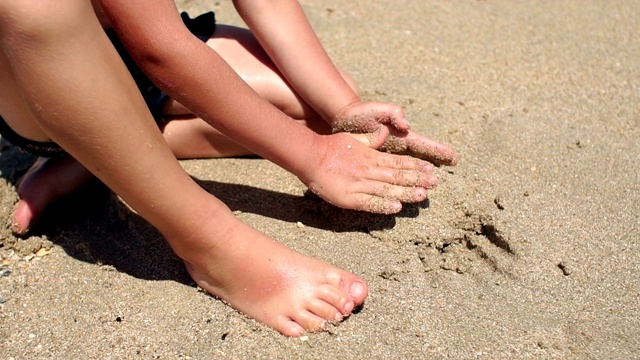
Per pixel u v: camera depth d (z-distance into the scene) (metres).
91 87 0.69
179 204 0.75
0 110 0.83
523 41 1.20
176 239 0.77
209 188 0.94
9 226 0.88
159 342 0.77
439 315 0.80
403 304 0.81
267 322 0.78
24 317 0.80
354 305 0.79
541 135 1.01
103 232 0.89
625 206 0.91
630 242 0.87
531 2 1.30
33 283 0.84
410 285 0.83
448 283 0.84
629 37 1.21
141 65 0.79
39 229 0.90
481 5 1.29
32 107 0.71
